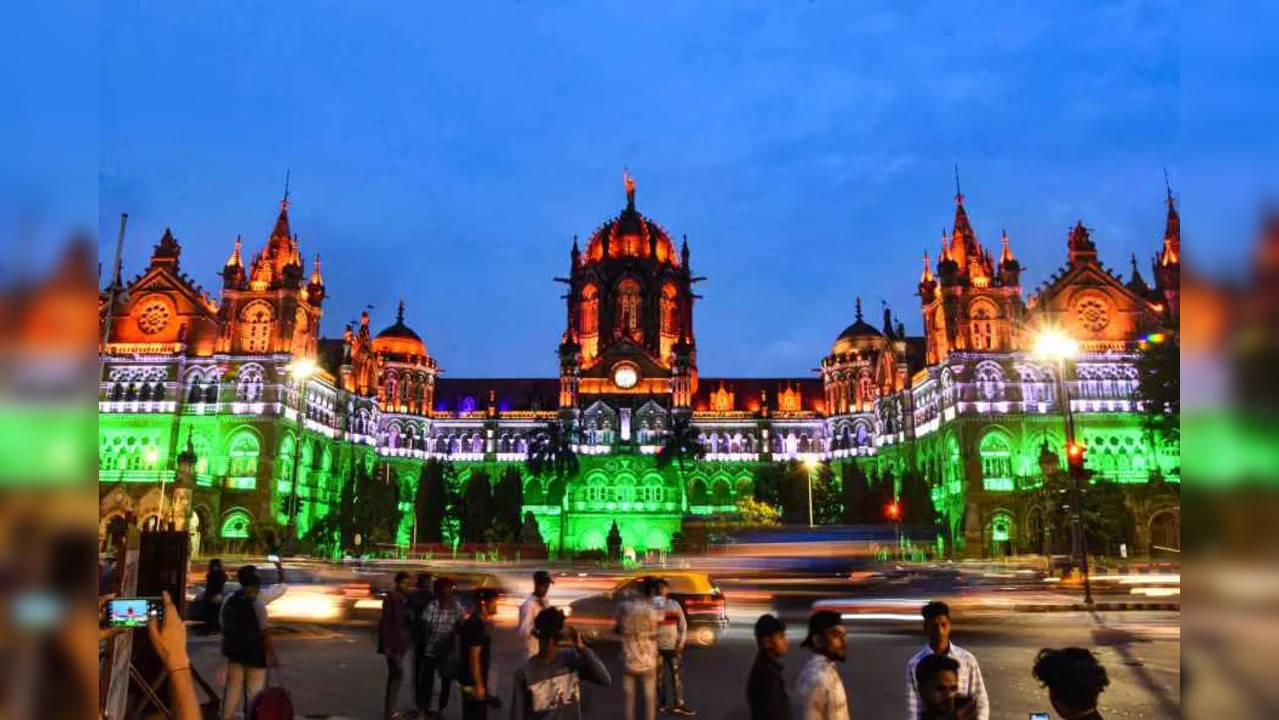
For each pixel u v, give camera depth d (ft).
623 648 50.75
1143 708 59.77
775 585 137.28
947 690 26.68
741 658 85.76
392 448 456.86
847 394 468.75
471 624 45.50
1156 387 211.00
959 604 136.36
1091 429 349.20
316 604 136.05
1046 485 293.43
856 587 136.77
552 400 499.92
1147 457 345.31
